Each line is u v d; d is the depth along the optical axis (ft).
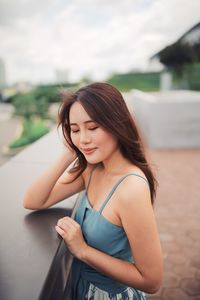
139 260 3.15
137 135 3.46
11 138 34.14
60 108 3.51
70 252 3.50
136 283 3.23
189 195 15.03
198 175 18.19
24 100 31.27
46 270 2.59
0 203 4.10
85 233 3.57
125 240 3.44
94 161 3.33
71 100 3.29
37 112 31.50
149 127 25.43
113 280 3.72
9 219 3.63
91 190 3.84
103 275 3.72
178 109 24.89
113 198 3.32
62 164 3.96
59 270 3.19
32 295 2.28
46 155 6.53
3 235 3.22
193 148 25.35
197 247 10.15
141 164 3.54
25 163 5.97
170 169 19.48
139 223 3.07
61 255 3.12
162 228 11.57
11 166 5.78
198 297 7.82
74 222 3.42
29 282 2.43
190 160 21.58
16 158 6.33
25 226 3.44
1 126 42.88
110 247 3.45
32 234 3.24
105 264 3.29
